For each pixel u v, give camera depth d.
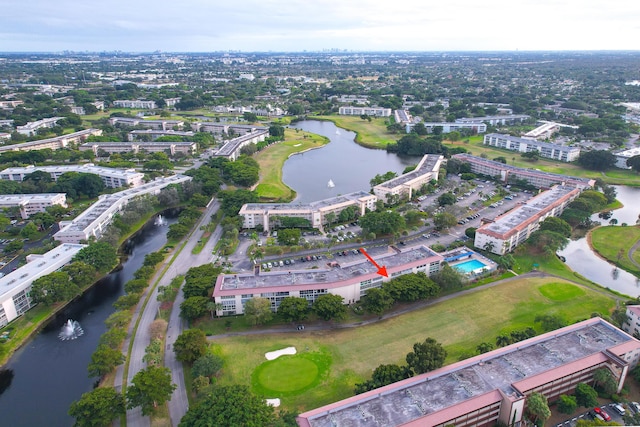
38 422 173.38
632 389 178.12
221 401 154.50
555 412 167.75
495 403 157.50
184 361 197.75
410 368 176.00
